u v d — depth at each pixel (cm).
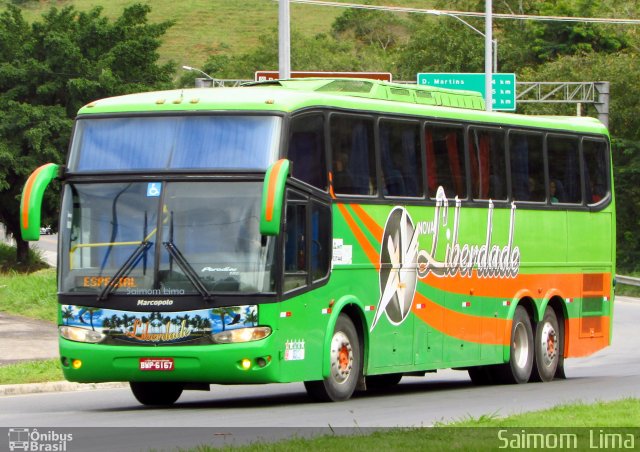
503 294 3184
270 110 2442
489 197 3130
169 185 2417
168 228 2395
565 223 3441
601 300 3622
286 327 2403
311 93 2581
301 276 2456
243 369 2348
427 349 2889
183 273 2372
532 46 12550
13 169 7962
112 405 2705
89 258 2427
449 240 2970
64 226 2452
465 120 3053
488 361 3127
